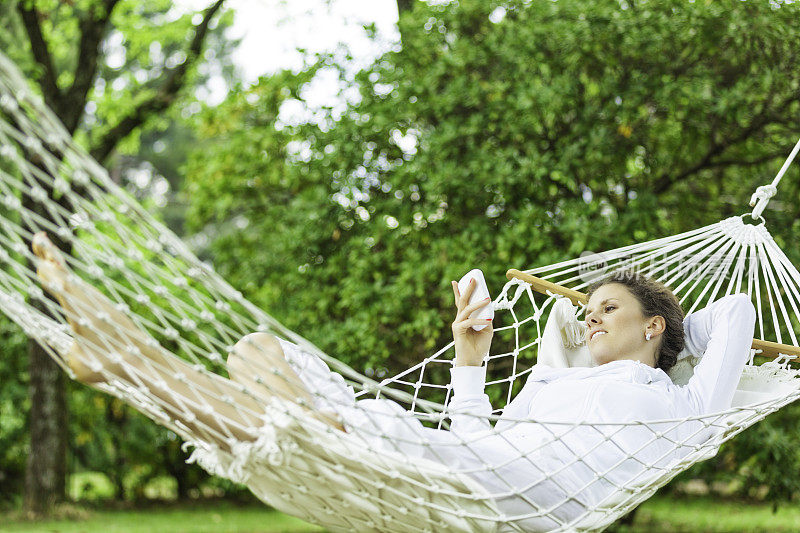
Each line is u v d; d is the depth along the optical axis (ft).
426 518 7.28
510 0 22.56
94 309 6.39
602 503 7.84
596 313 9.43
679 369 9.71
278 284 24.79
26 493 29.48
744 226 10.73
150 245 5.69
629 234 19.24
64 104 29.04
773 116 20.33
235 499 38.52
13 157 5.37
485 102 21.86
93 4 28.91
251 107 27.61
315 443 6.73
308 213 23.67
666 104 19.84
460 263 19.84
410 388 21.17
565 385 8.74
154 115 31.24
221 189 27.35
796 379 9.50
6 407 31.48
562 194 21.16
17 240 5.85
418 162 21.26
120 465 36.19
